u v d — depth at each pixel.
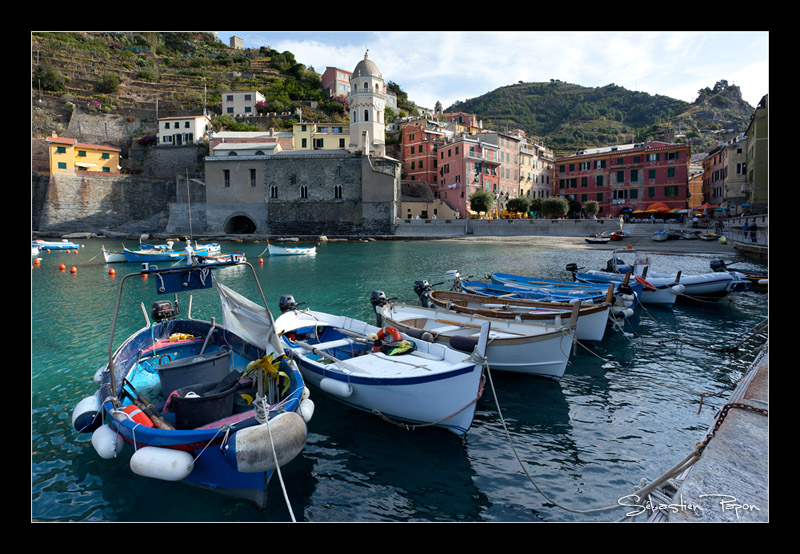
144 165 79.06
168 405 6.96
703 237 44.94
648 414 9.16
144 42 113.75
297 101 98.50
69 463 7.34
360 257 38.91
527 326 11.32
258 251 46.09
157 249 40.69
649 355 12.78
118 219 69.50
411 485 6.91
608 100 183.00
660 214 62.69
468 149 65.31
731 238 40.88
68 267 33.34
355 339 10.77
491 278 20.34
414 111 105.19
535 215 64.81
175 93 97.31
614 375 11.27
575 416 9.11
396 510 6.32
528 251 42.25
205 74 106.12
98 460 7.43
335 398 9.55
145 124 88.50
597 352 13.03
